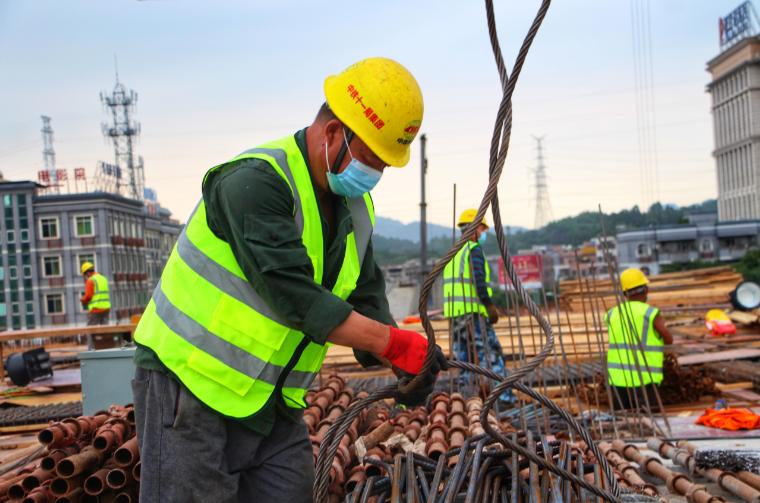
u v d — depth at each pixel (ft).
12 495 12.41
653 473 15.66
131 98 248.73
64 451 12.55
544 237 522.47
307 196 9.04
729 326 44.80
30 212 186.29
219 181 8.76
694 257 285.43
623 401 26.17
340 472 12.31
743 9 357.41
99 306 56.39
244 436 9.13
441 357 9.18
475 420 16.14
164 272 9.29
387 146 9.03
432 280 8.48
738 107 361.51
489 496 10.45
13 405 32.71
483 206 8.41
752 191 353.72
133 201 202.28
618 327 26.03
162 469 8.67
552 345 9.07
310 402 17.02
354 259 9.90
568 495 9.91
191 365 8.71
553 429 21.76
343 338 8.63
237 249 8.58
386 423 16.11
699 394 27.96
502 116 8.25
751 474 15.06
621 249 295.48
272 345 8.91
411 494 10.47
